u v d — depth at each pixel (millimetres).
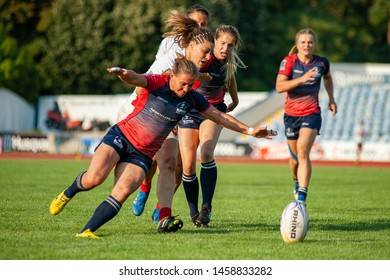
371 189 59188
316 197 50594
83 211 36719
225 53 31234
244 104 141250
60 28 165375
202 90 32188
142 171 26719
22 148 132750
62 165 88938
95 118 150500
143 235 28094
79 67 165625
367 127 131875
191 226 31922
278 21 188000
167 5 157750
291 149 41000
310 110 39219
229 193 52719
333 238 28656
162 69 30031
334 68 142875
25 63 153875
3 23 171625
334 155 123812
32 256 23453
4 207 38312
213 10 162375
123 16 160125
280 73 39906
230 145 126062
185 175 32156
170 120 26781
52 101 154875
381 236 29656
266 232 30062
